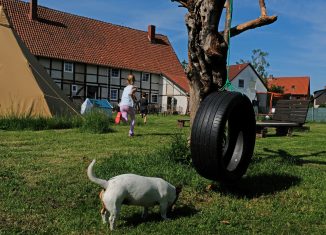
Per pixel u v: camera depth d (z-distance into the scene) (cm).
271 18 686
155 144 985
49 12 4419
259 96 6062
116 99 4578
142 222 421
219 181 527
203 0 612
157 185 428
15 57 1406
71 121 1369
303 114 1664
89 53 4381
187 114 4634
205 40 620
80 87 4266
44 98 1383
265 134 1501
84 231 391
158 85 4991
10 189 516
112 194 392
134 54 4878
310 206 497
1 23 1467
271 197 531
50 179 573
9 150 826
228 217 444
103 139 1059
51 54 4000
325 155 955
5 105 1322
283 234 399
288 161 783
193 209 469
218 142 491
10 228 390
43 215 430
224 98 516
